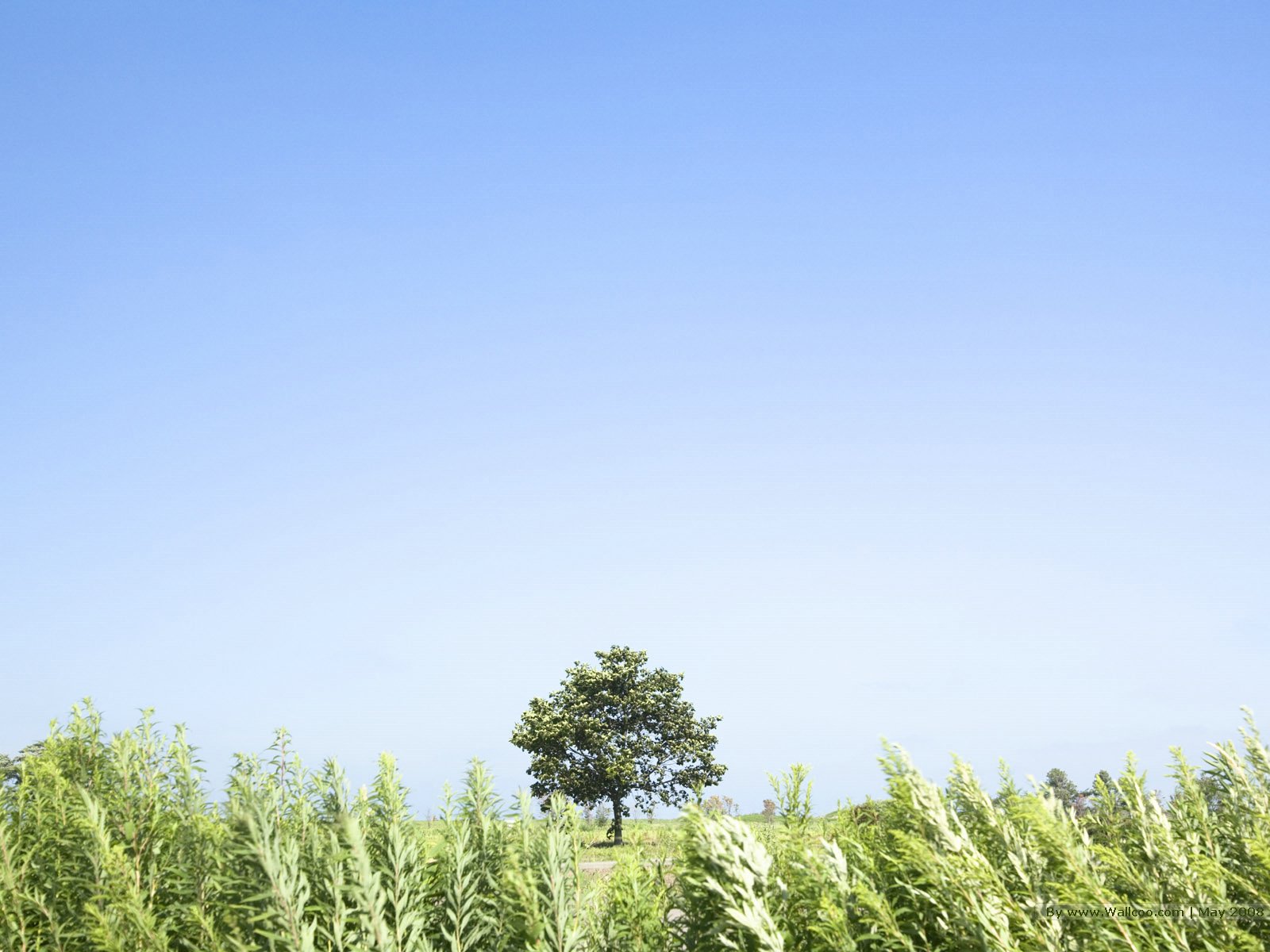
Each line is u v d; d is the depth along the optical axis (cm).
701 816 337
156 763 468
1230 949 274
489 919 373
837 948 289
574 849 397
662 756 5416
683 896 359
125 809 418
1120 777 359
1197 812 359
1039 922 297
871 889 314
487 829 403
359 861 340
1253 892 299
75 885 398
